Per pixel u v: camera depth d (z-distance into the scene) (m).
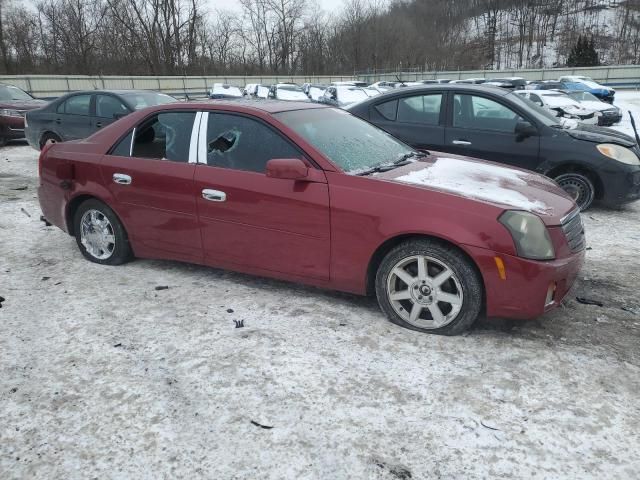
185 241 4.18
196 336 3.42
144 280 4.37
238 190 3.81
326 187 3.54
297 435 2.50
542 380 2.90
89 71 46.81
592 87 26.50
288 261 3.76
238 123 3.96
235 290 4.14
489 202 3.24
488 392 2.80
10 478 2.27
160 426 2.57
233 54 59.56
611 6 98.50
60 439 2.50
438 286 3.34
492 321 3.59
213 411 2.67
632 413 2.62
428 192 3.34
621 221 6.17
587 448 2.40
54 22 45.62
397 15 76.25
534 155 6.31
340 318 3.64
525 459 2.34
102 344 3.34
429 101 6.79
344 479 2.24
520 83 29.02
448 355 3.16
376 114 7.04
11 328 3.56
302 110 4.22
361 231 3.44
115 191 4.41
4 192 7.83
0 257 4.99
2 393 2.85
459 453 2.38
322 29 66.69
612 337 3.37
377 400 2.75
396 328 3.50
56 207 4.86
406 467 2.30
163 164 4.17
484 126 6.52
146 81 38.06
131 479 2.26
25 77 29.66
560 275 3.19
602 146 6.12
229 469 2.30
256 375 2.97
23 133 12.99
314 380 2.92
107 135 4.55
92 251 4.78
